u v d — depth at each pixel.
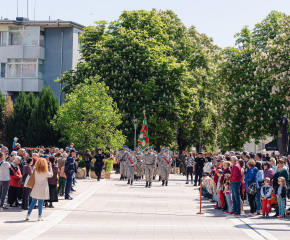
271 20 35.69
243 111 32.28
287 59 22.73
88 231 10.06
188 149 56.88
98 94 30.84
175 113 37.19
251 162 13.80
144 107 34.91
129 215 12.79
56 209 13.57
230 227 10.98
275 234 9.94
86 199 16.19
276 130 30.80
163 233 9.98
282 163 13.56
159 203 15.66
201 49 45.84
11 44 47.28
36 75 46.69
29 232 9.73
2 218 11.62
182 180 28.36
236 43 38.00
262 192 13.12
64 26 46.69
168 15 45.22
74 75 38.84
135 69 36.09
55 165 13.78
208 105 45.41
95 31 38.69
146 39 36.78
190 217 12.70
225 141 34.06
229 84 35.34
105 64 36.44
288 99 22.27
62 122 30.72
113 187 20.80
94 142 29.72
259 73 24.80
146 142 33.06
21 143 38.06
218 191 14.55
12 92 47.75
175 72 37.28
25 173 13.09
